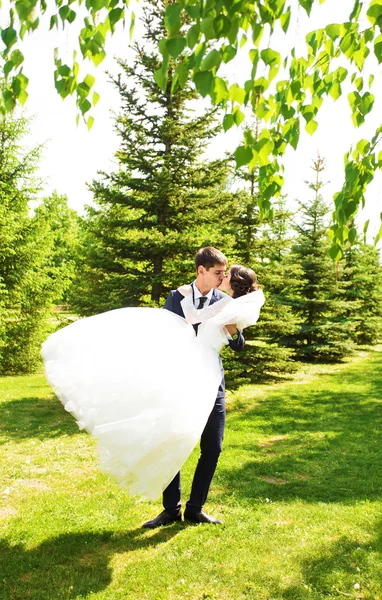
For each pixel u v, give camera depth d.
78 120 2.84
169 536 3.58
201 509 3.83
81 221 13.88
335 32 2.45
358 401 10.07
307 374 14.16
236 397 10.59
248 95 2.15
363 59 2.57
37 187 15.15
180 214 8.98
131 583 2.96
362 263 20.95
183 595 2.85
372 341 22.41
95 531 3.64
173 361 3.25
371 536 3.60
